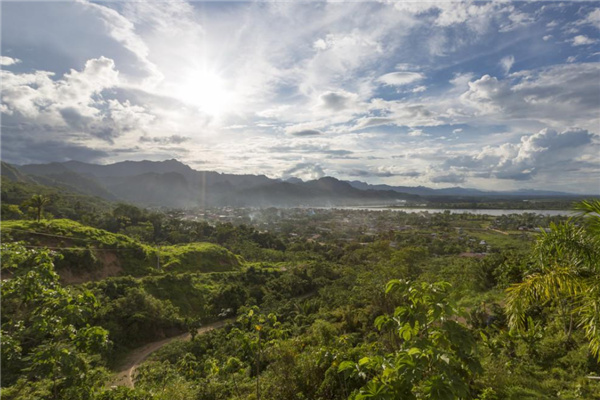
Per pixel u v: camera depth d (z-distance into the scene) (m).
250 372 10.08
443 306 2.82
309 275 42.16
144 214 68.62
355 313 17.78
